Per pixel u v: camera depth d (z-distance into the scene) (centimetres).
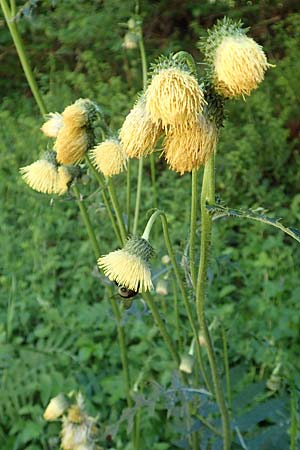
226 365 323
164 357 455
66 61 951
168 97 168
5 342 483
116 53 880
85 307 516
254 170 698
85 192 536
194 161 178
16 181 679
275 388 321
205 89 182
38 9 885
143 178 671
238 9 900
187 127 173
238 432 300
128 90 852
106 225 619
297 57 819
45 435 418
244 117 779
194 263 232
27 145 732
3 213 633
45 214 636
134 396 277
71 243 611
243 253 582
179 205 640
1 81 924
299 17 852
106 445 406
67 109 259
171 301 486
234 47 176
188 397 278
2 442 425
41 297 545
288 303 512
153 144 184
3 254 591
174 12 926
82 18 858
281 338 479
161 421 412
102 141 268
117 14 858
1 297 543
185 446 318
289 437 306
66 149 261
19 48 296
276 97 820
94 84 864
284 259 583
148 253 226
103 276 304
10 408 433
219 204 211
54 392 441
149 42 898
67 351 477
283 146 734
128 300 231
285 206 690
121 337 326
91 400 441
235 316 471
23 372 445
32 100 864
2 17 914
